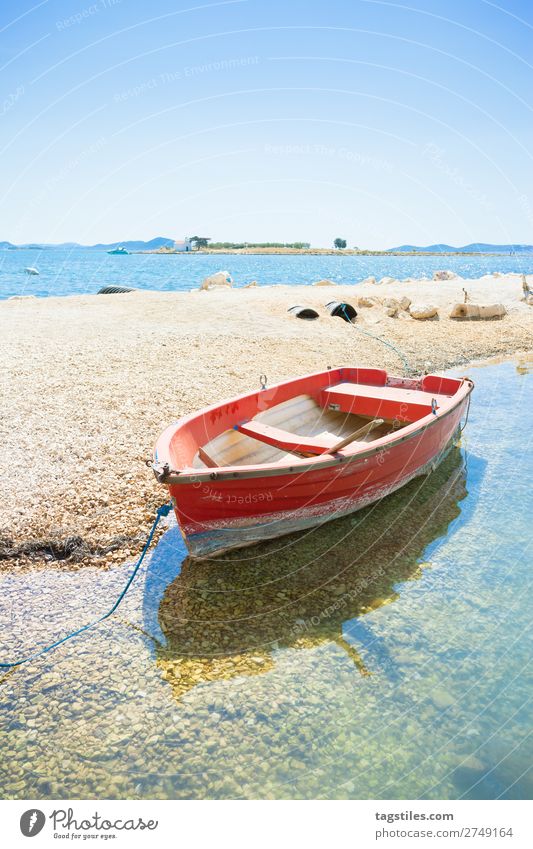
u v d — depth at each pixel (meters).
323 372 9.13
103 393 9.85
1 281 43.94
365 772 3.57
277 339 15.18
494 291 24.33
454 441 9.09
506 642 4.75
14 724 3.87
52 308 18.97
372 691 4.21
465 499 7.36
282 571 5.72
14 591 5.34
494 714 4.03
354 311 19.05
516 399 11.93
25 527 6.18
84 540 6.06
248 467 5.33
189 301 20.02
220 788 3.45
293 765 3.61
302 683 4.27
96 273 51.84
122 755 3.65
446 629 4.90
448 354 16.02
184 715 3.96
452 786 3.49
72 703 4.05
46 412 8.93
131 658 4.51
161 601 5.24
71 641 4.70
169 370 11.62
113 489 6.95
